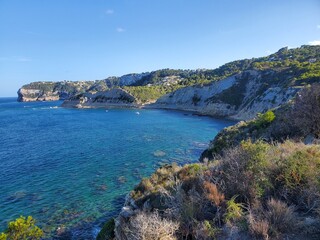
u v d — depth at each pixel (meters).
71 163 35.72
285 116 25.73
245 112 86.56
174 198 9.66
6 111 136.00
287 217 6.95
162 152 41.62
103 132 62.06
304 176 8.54
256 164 9.30
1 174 31.20
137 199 13.12
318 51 143.62
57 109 140.75
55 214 21.55
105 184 27.94
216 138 33.94
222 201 8.59
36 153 41.56
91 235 18.62
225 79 112.12
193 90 123.50
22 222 12.38
